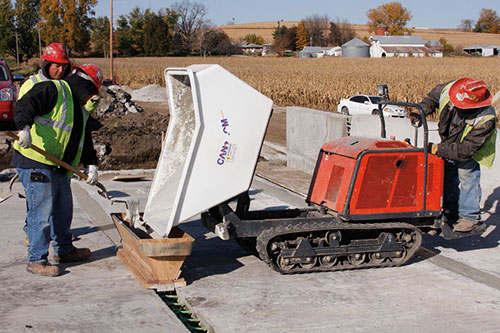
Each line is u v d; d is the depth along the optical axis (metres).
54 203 5.35
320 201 5.65
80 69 5.27
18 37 85.69
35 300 4.57
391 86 30.77
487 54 116.12
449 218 6.16
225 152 5.01
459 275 5.44
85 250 5.63
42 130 4.98
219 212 5.54
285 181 9.83
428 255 6.08
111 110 17.73
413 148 5.43
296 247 5.29
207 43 111.00
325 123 9.84
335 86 32.06
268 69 51.91
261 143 5.11
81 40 88.62
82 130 5.34
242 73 44.34
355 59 77.69
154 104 30.58
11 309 4.37
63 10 86.25
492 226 7.27
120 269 5.40
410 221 5.67
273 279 5.23
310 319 4.34
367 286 5.09
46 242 5.13
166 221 5.20
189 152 4.89
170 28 109.88
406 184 5.41
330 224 5.35
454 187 5.99
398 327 4.24
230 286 5.03
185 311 4.65
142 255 5.26
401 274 5.45
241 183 5.11
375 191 5.32
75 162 5.40
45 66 5.33
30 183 5.00
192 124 5.70
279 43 132.88
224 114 4.98
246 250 6.05
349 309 4.55
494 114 5.49
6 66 14.36
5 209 7.43
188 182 4.93
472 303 4.73
